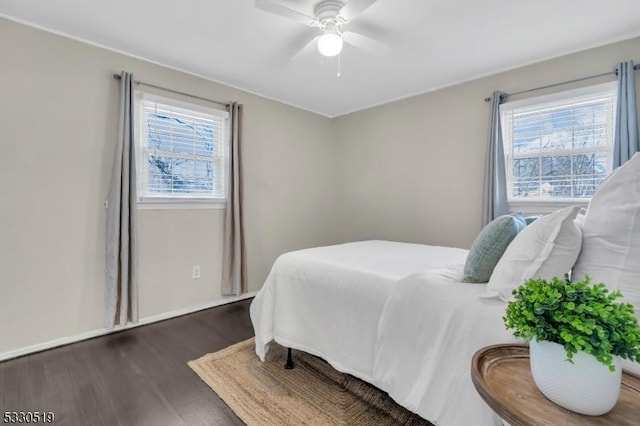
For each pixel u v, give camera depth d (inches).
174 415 60.7
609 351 27.2
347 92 140.9
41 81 88.0
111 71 100.1
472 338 45.0
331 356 68.4
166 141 114.2
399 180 149.3
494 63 112.0
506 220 53.7
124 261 98.3
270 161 147.6
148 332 100.6
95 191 96.8
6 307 83.0
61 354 85.3
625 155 91.0
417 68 116.0
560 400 29.4
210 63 111.6
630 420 28.0
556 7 80.2
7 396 66.6
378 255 87.5
